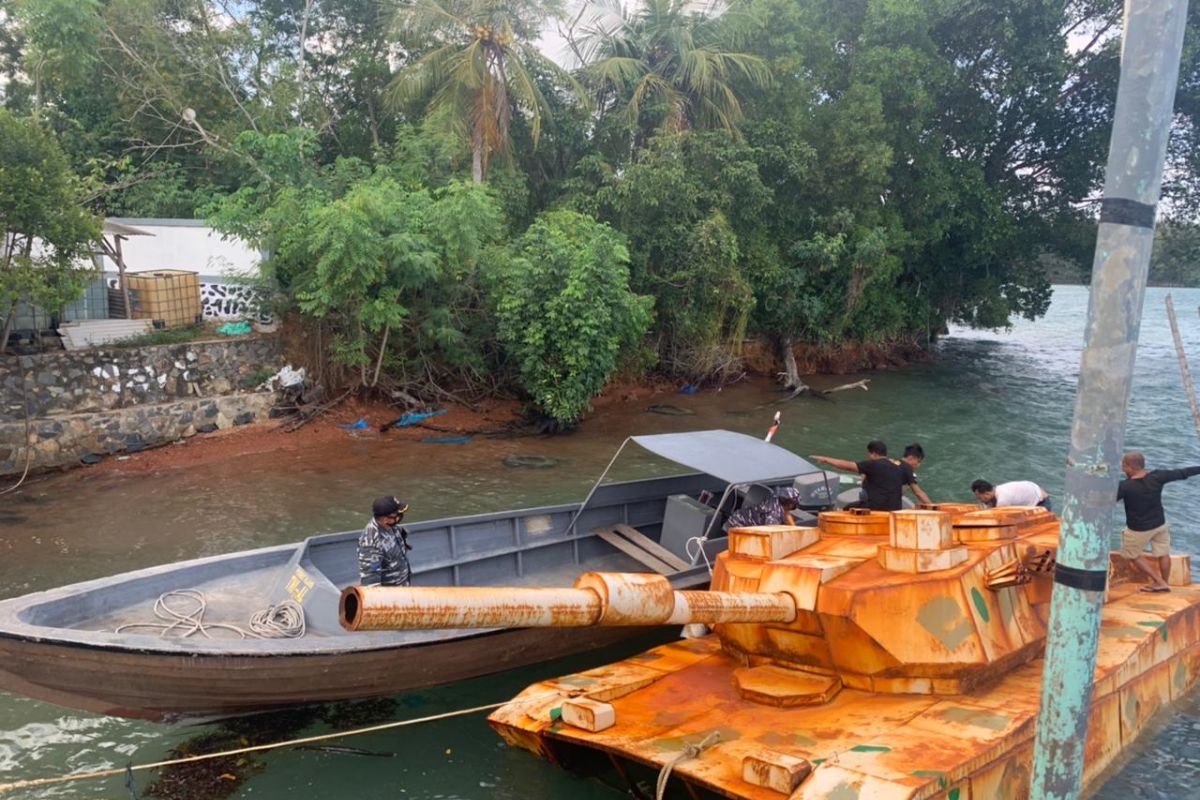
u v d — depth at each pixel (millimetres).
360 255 16531
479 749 6434
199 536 11477
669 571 8938
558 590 4051
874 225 27625
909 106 27516
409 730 6668
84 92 23000
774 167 26062
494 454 16578
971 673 5648
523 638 7242
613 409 21688
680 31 24562
